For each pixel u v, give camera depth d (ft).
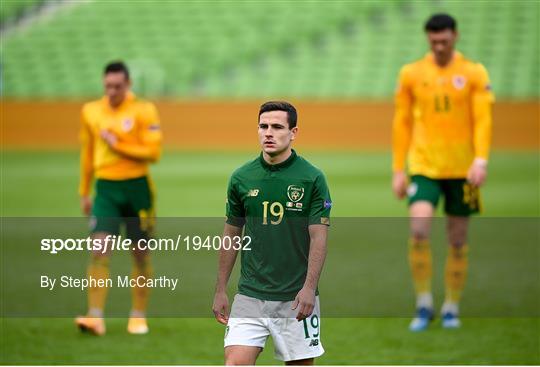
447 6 371.15
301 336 54.75
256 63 362.53
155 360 74.90
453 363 73.77
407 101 91.45
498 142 299.38
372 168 253.44
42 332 85.35
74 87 365.61
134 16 391.45
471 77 88.48
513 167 251.39
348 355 76.64
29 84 366.43
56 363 73.51
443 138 89.04
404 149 92.32
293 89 351.05
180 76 358.02
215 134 316.19
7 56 376.27
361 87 349.41
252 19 382.63
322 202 54.39
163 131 317.22
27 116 320.09
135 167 86.07
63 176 243.81
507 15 363.97
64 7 403.75
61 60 375.04
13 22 395.96
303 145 311.68
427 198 88.48
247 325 54.90
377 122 309.22
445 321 88.48
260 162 55.57
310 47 366.43
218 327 88.22
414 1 375.25
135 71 344.28
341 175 239.09
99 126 86.12
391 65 355.56
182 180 232.12
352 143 310.45
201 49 371.15
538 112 297.53
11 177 242.58
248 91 351.67
